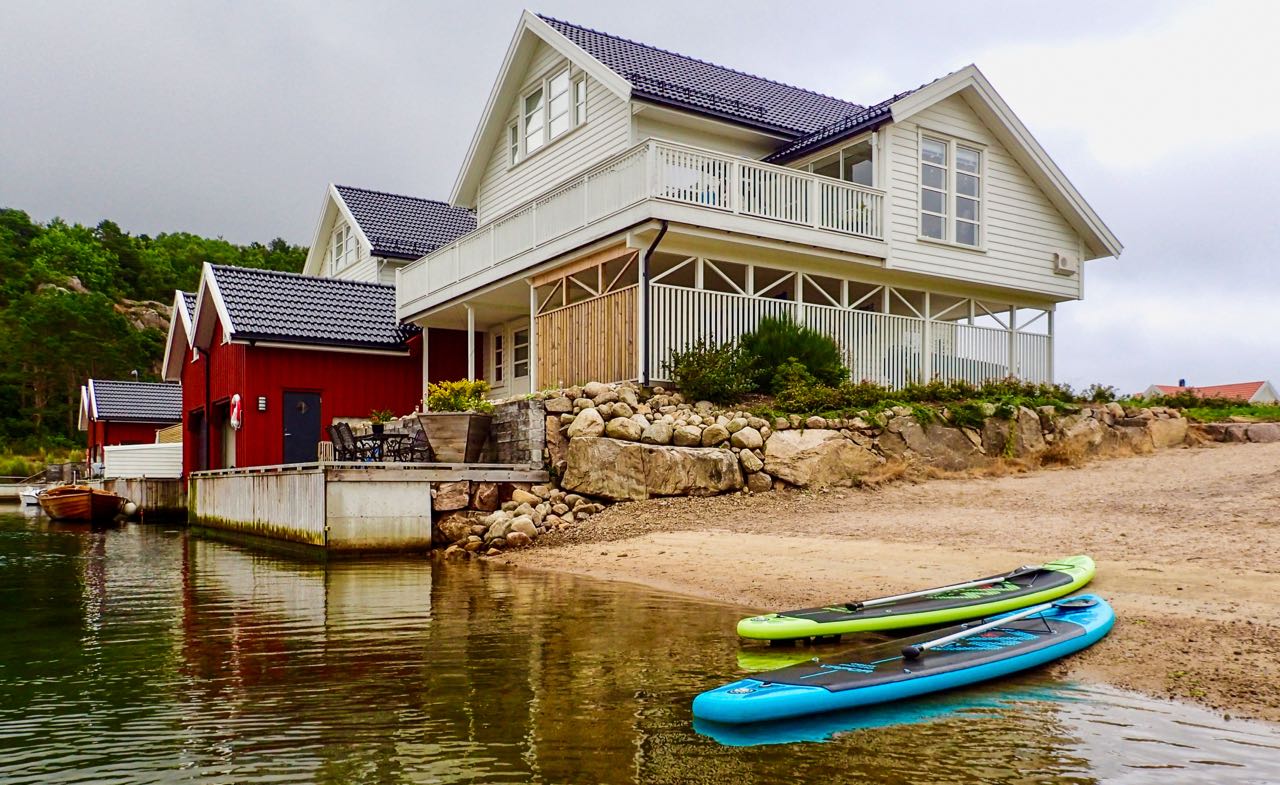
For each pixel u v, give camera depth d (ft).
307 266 116.06
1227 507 37.93
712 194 54.54
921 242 63.77
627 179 53.47
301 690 20.66
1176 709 18.71
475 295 69.56
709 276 64.80
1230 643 22.04
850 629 24.75
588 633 26.14
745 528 42.09
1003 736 17.43
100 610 32.42
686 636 25.64
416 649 24.52
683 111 61.36
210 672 22.50
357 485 47.73
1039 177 70.13
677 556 38.27
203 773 15.62
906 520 41.09
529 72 75.41
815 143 64.13
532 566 40.60
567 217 58.75
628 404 50.65
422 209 105.40
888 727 18.11
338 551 47.32
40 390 238.27
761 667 22.26
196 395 89.10
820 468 49.39
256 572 42.88
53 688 21.18
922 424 52.21
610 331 55.16
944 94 63.41
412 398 82.23
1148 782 15.06
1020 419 55.01
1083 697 19.77
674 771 15.65
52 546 60.80
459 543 46.88
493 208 81.61
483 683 21.03
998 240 68.39
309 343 76.64
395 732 17.67
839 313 60.90
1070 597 25.84
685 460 48.11
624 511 47.19
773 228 56.18
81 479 131.64
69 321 243.81
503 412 55.36
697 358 52.54
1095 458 55.88
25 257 328.08
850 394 53.52
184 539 66.03
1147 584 27.86
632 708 19.16
